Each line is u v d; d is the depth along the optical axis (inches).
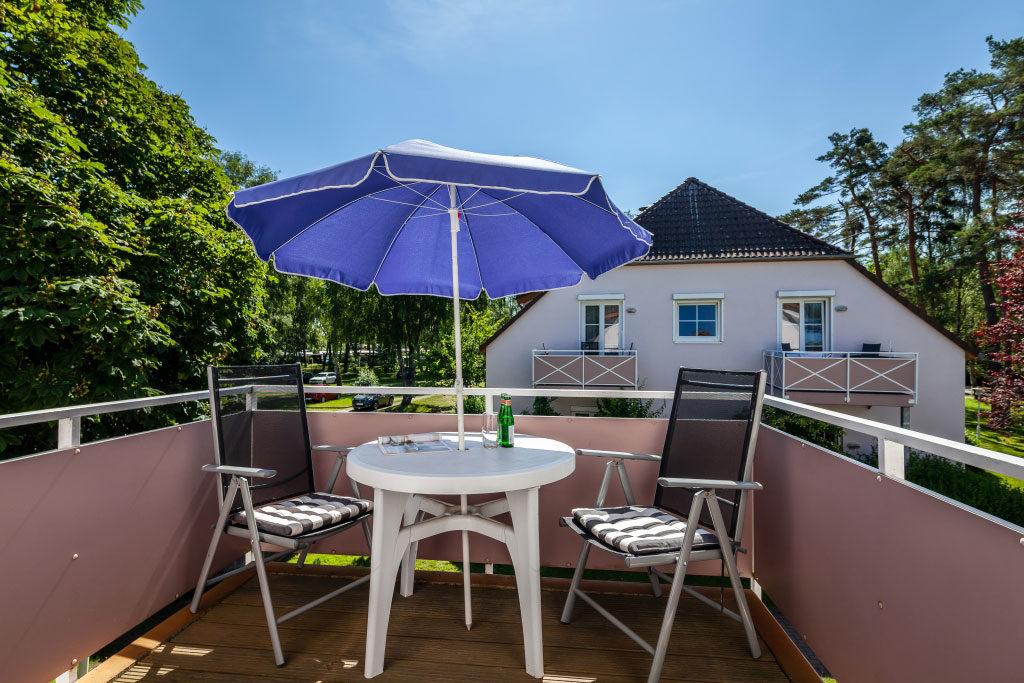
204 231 311.1
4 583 63.3
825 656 71.3
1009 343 470.6
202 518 101.5
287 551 100.3
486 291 124.3
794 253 442.9
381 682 75.0
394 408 730.8
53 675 69.4
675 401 96.5
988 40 786.2
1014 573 39.1
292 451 102.7
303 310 869.8
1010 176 740.0
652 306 462.9
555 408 462.6
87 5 323.3
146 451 87.1
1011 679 39.2
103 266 242.2
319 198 90.4
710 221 488.7
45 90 287.7
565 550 110.3
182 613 93.3
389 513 77.4
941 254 877.8
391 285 121.0
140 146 343.3
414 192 98.8
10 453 220.5
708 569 108.3
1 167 212.2
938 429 422.0
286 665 79.2
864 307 434.0
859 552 62.7
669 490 93.0
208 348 323.9
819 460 73.9
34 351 237.9
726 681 74.8
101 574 77.4
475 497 117.0
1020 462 39.9
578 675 76.6
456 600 100.5
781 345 446.3
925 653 50.0
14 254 212.1
